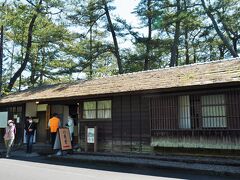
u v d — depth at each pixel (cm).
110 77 1864
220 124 1167
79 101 1731
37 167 1218
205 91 1205
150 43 2930
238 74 1120
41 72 3203
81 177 961
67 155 1546
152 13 2788
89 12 2858
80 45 2939
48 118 1964
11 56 3422
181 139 1259
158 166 1138
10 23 2812
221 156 1164
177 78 1348
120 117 1530
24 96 2117
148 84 1400
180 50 3681
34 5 2836
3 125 2242
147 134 1410
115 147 1532
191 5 2794
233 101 1136
